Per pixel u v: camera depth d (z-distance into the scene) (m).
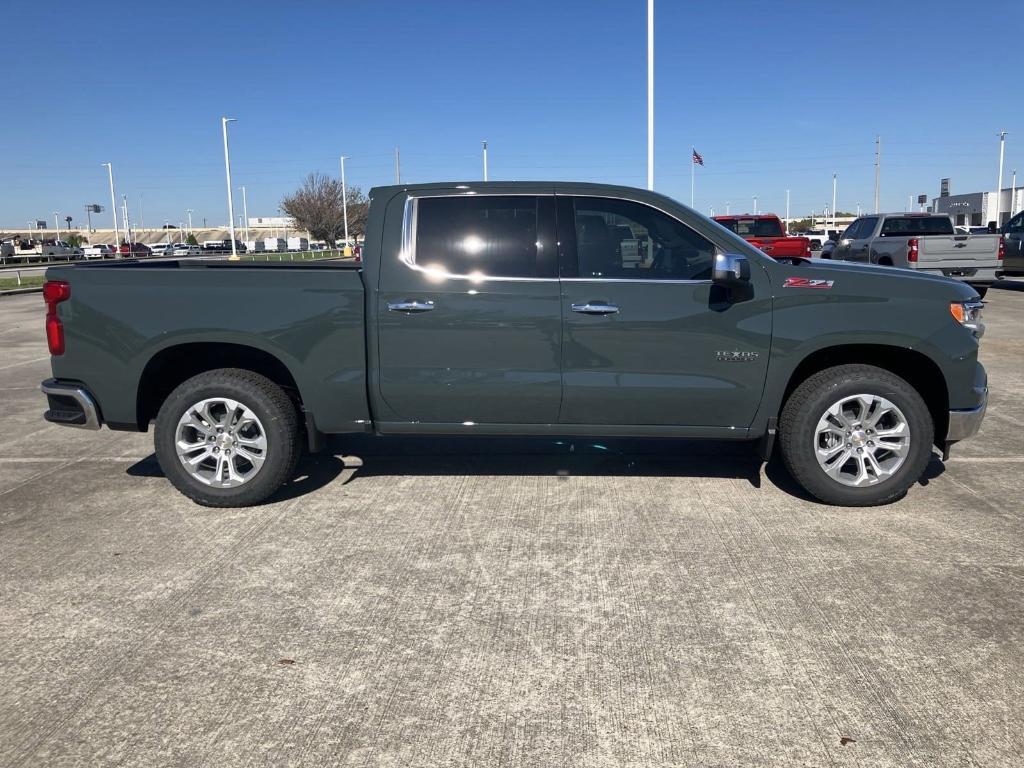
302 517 4.88
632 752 2.70
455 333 4.86
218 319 4.88
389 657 3.30
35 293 28.67
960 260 15.58
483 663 3.25
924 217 17.77
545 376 4.86
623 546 4.39
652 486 5.39
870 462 4.88
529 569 4.11
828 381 4.82
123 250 68.88
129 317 4.90
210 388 4.93
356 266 5.61
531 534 4.57
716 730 2.81
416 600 3.79
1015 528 4.59
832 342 4.76
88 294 4.93
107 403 5.01
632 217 4.90
